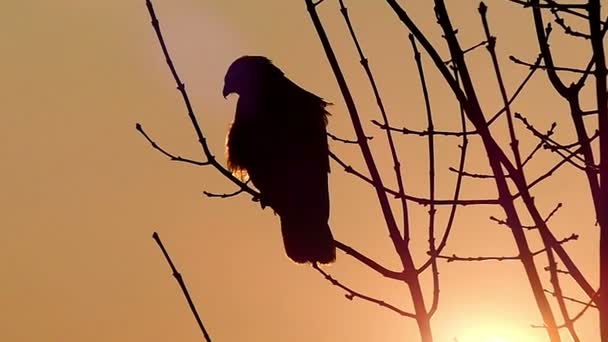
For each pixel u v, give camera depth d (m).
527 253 8.33
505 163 8.38
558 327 8.12
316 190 14.72
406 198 9.28
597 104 7.65
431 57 8.30
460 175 9.39
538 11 8.61
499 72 9.05
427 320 8.88
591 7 7.67
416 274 9.05
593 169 8.14
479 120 8.31
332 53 9.02
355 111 9.05
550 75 8.48
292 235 14.55
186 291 8.77
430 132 9.41
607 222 7.61
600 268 7.64
